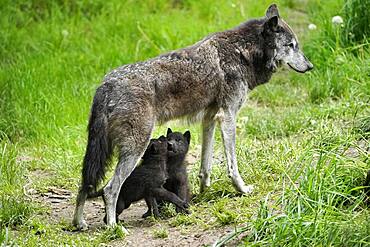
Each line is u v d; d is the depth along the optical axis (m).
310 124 14.83
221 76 11.91
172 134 11.68
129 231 11.00
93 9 21.94
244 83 12.19
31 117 15.91
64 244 10.45
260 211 10.07
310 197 10.27
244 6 22.06
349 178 10.73
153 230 10.94
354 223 9.48
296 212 10.10
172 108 11.47
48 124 15.73
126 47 19.69
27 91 16.77
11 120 15.88
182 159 11.69
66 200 12.73
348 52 17.86
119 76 11.06
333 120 14.72
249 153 13.38
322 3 20.88
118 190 10.95
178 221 11.05
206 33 20.03
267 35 12.29
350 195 10.28
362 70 16.45
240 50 12.14
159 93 11.26
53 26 20.67
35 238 10.62
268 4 22.16
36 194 12.94
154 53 19.38
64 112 16.16
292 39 12.47
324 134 13.25
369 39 17.50
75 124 15.91
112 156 11.09
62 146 14.95
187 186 11.84
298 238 9.33
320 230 9.39
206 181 12.30
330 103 16.16
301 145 13.20
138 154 11.00
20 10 21.64
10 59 19.19
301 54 12.59
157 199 11.45
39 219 11.61
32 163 14.27
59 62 18.62
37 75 17.53
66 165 14.02
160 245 10.34
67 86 17.38
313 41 18.72
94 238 10.68
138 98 10.96
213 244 9.80
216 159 13.88
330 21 18.70
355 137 12.56
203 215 11.21
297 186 11.26
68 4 21.97
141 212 12.15
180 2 22.94
